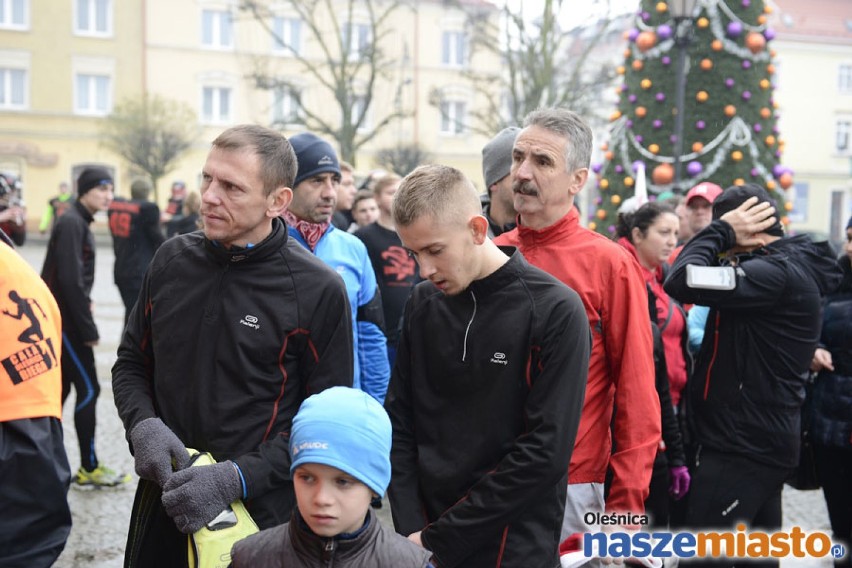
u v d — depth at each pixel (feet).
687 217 16.92
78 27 107.86
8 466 6.05
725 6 23.99
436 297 7.72
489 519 6.94
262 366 7.53
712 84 24.17
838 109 127.03
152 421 7.21
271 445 7.37
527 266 7.50
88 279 16.96
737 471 10.78
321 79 88.38
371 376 11.87
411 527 7.55
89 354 16.61
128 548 7.25
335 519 6.00
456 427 7.45
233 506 7.01
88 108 109.50
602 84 71.77
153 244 26.94
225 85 112.27
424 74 115.14
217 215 7.36
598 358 8.77
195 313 7.60
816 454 12.39
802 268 10.61
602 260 8.75
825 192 127.54
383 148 105.60
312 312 7.64
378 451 6.14
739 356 10.69
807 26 128.16
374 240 17.74
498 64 116.78
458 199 7.04
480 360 7.31
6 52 105.50
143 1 108.88
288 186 7.71
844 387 11.95
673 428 11.85
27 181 107.76
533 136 8.89
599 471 8.79
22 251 80.53
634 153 25.31
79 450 17.95
